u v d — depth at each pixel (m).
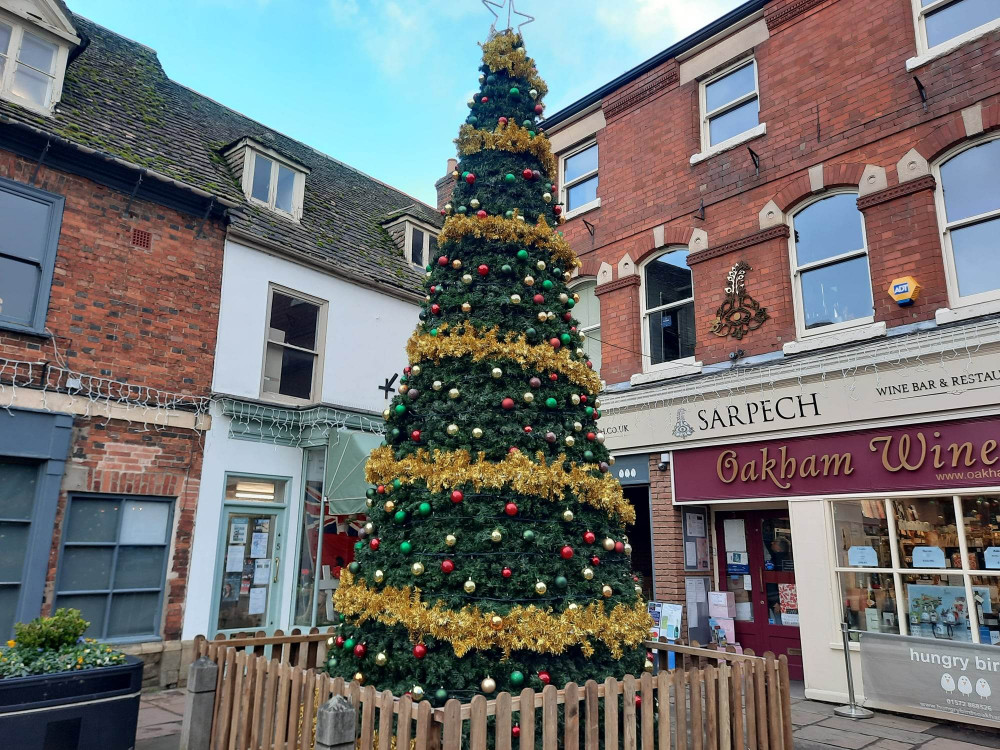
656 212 10.83
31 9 8.59
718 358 9.52
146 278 8.74
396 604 4.19
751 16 10.02
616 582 4.53
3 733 4.06
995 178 7.52
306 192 13.23
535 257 5.27
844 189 8.70
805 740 6.16
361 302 11.77
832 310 8.64
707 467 9.30
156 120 10.71
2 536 7.18
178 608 8.40
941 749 5.91
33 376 7.56
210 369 9.25
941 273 7.61
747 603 9.50
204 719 4.56
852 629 7.57
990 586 6.83
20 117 8.00
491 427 4.52
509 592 4.08
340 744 3.35
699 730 4.02
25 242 7.76
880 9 8.64
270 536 9.75
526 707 3.35
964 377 7.10
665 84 11.10
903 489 7.45
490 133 5.49
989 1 7.87
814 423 8.21
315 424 9.98
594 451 4.90
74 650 4.64
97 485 7.89
